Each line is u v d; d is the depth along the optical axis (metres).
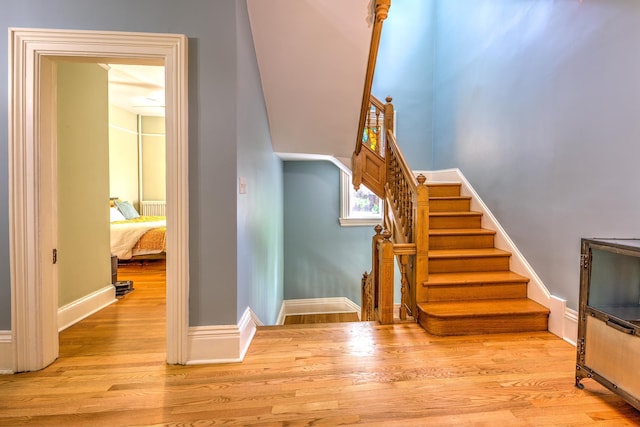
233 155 2.03
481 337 2.44
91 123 2.98
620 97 2.00
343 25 2.52
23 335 1.94
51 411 1.60
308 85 2.99
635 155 1.91
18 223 1.92
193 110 2.00
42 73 1.93
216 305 2.06
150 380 1.86
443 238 3.32
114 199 5.98
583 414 1.58
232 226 2.05
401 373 1.93
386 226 3.94
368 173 4.02
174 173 1.98
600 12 2.13
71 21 1.92
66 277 2.68
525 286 2.82
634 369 1.50
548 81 2.62
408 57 4.99
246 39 2.35
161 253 4.89
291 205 5.47
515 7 3.06
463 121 4.12
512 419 1.55
